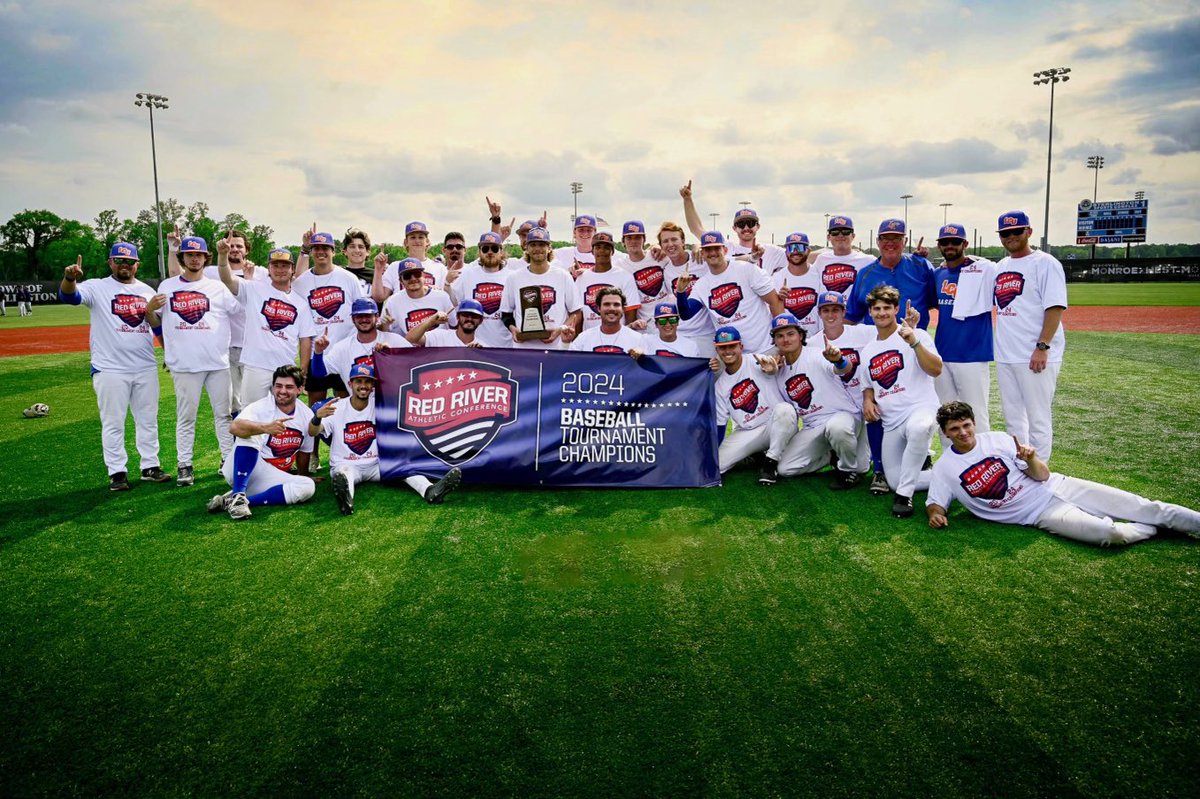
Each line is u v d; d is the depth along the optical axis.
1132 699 3.32
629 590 4.47
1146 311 26.34
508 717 3.29
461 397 6.66
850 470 6.43
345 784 2.90
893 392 5.96
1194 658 3.63
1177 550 4.87
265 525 5.66
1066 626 3.95
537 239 7.18
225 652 3.86
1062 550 4.91
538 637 3.95
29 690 3.55
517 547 5.16
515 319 7.24
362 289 8.00
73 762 3.05
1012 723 3.18
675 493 6.33
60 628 4.12
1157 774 2.86
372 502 6.20
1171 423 8.54
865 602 4.26
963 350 6.46
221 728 3.25
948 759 2.97
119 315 6.51
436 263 9.06
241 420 5.92
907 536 5.23
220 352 6.92
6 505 6.20
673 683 3.52
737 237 8.87
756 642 3.86
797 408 6.71
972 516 5.61
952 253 6.45
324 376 7.22
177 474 6.89
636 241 8.37
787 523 5.53
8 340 23.94
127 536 5.46
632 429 6.61
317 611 4.27
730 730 3.18
